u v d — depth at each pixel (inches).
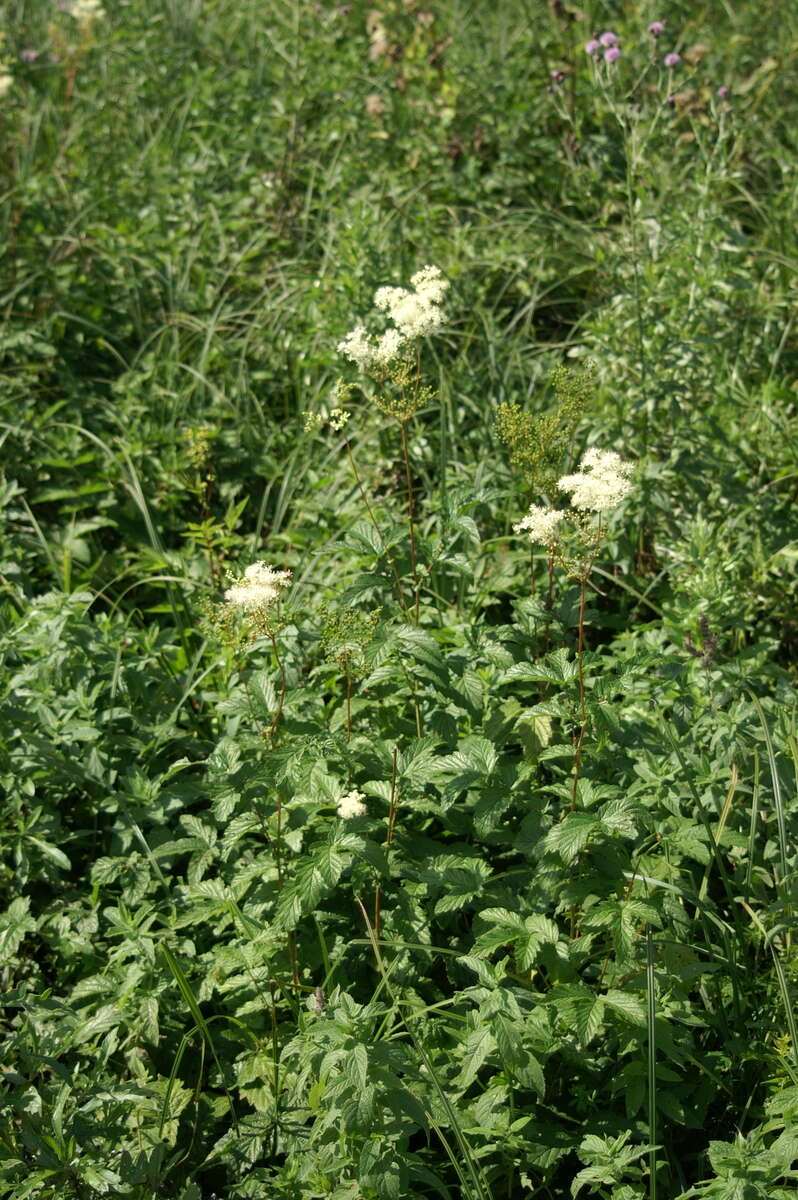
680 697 130.3
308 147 261.6
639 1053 101.4
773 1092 99.7
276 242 243.1
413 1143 104.2
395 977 107.3
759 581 163.0
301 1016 101.7
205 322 220.4
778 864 113.6
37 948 124.9
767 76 274.5
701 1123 98.5
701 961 109.1
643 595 160.2
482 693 116.8
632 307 181.5
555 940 96.3
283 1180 95.9
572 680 106.4
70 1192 93.3
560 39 267.3
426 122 261.3
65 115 297.9
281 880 106.8
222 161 259.0
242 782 111.8
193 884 114.3
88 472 194.4
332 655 116.1
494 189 253.0
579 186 228.8
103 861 121.6
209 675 151.3
